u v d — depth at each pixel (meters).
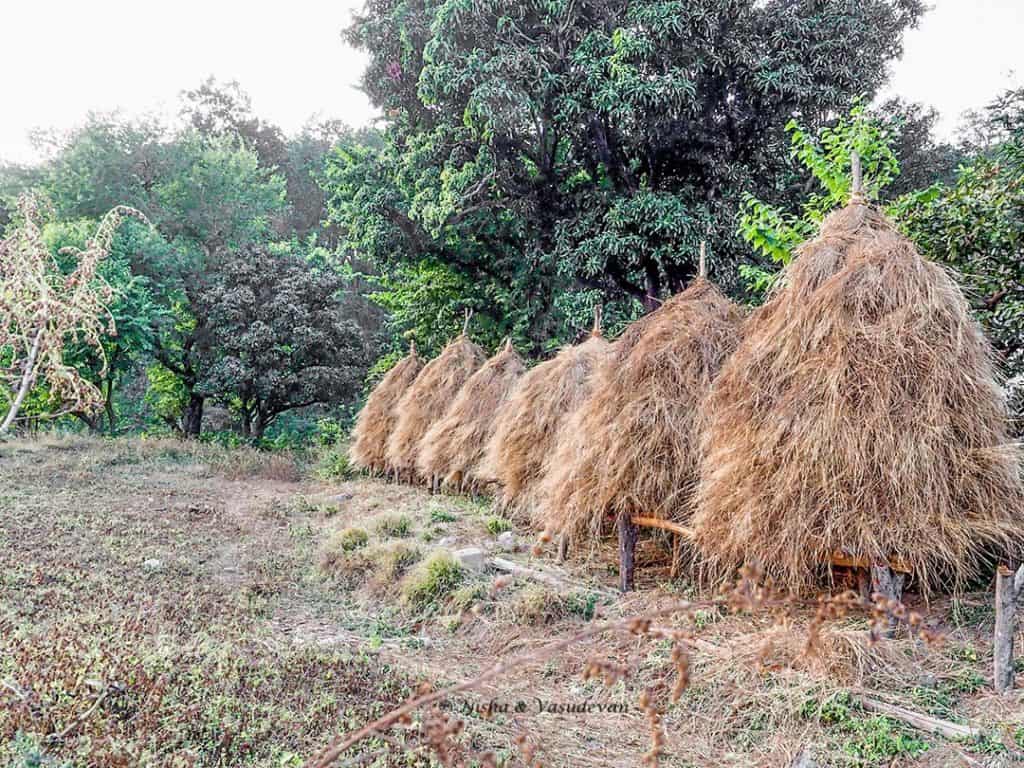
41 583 5.65
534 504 7.43
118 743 2.97
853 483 4.11
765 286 10.77
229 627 5.09
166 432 18.89
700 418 5.57
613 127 12.43
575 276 13.53
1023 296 6.33
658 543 6.94
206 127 30.20
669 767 3.43
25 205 3.17
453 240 15.94
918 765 3.23
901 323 4.27
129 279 15.34
